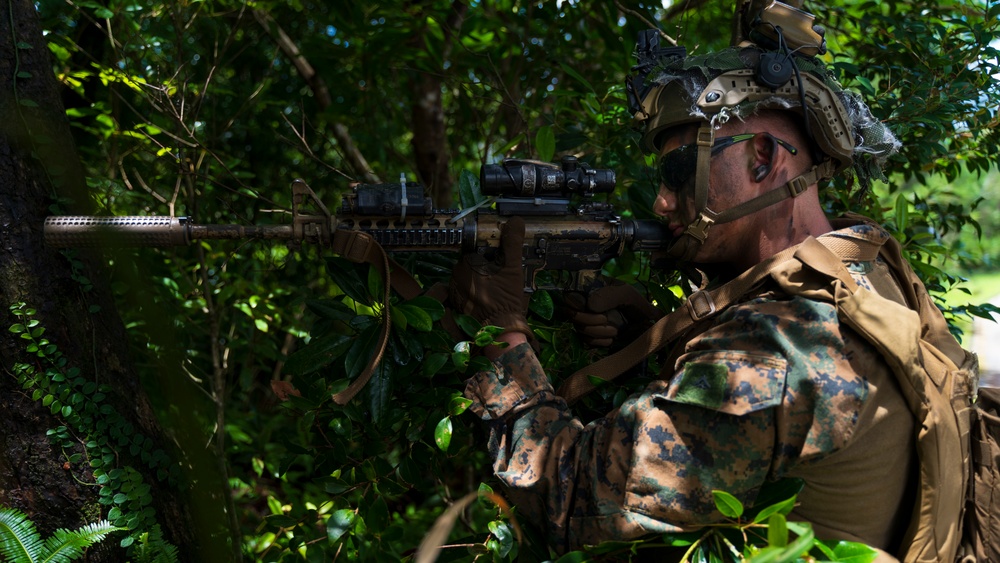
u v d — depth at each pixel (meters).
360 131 3.45
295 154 3.34
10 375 1.42
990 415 1.37
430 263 1.77
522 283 1.51
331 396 1.54
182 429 1.79
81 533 1.38
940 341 1.39
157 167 2.86
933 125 2.06
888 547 1.32
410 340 1.54
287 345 3.18
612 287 1.65
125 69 2.51
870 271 1.33
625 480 1.28
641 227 1.55
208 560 1.67
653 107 1.41
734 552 1.20
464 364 1.46
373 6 3.00
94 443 1.46
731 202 1.37
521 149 2.91
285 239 1.46
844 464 1.22
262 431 2.93
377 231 1.47
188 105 2.82
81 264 1.50
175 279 2.64
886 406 1.23
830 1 2.79
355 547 1.65
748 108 1.31
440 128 3.40
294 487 3.07
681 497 1.21
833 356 1.21
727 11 3.24
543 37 2.94
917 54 2.24
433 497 3.02
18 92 1.46
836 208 2.35
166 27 2.60
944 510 1.26
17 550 1.34
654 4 2.71
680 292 2.13
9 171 1.42
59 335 1.45
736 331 1.26
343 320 1.61
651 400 1.29
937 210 2.66
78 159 1.61
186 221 1.40
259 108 3.09
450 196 3.41
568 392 1.55
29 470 1.43
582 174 1.52
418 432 1.60
